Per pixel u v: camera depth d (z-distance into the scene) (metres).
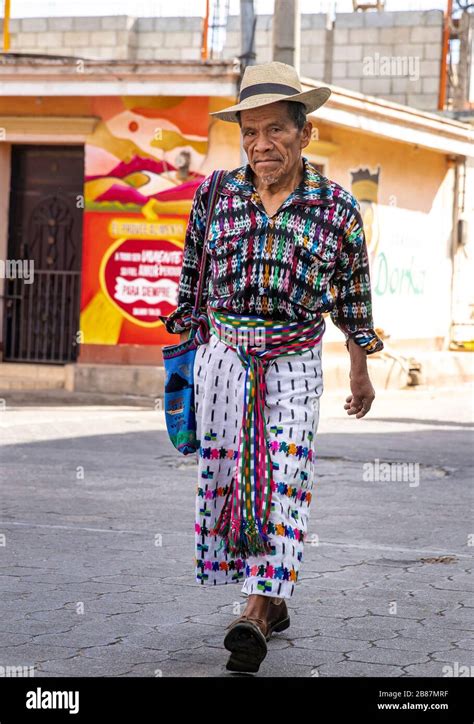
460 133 20.58
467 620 5.13
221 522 4.45
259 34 23.28
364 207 19.33
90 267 16.58
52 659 4.44
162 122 16.20
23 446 10.87
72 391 16.27
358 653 4.59
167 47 23.45
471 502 8.48
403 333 20.83
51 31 23.44
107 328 16.55
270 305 4.31
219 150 16.19
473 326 22.95
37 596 5.40
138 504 8.02
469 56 22.98
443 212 22.11
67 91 16.14
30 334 17.48
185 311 4.64
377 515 7.85
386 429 13.24
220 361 4.38
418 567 6.23
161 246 16.30
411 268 21.02
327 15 23.20
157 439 11.69
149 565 6.10
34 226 17.42
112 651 4.55
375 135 18.67
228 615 5.11
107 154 16.47
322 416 14.51
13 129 16.95
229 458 4.41
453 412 15.70
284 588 4.16
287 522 4.21
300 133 4.38
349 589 5.69
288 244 4.29
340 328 4.65
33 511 7.64
